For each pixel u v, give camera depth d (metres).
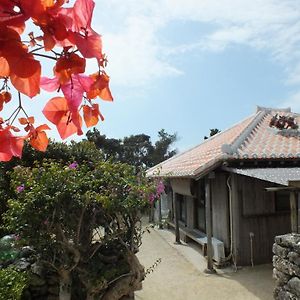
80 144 9.55
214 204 10.35
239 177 9.09
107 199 4.68
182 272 8.55
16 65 0.62
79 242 4.98
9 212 4.85
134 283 5.12
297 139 10.30
